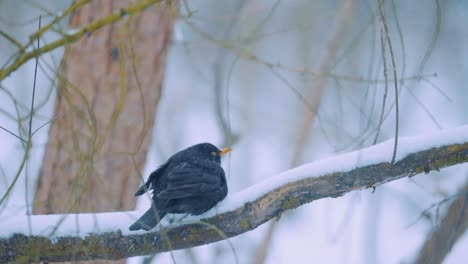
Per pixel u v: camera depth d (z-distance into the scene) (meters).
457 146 5.66
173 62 14.05
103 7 8.07
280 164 12.84
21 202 7.08
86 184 4.36
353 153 5.72
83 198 7.28
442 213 8.18
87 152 7.53
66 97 4.39
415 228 10.00
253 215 5.67
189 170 6.02
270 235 9.05
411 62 15.06
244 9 9.95
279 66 5.61
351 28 11.82
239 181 11.47
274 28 14.23
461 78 15.14
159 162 11.68
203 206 5.66
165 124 13.09
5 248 5.23
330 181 5.64
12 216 5.14
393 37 13.53
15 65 4.45
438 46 15.27
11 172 6.35
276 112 13.82
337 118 9.81
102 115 7.89
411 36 16.03
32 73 12.45
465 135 5.69
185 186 5.72
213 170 6.16
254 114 13.34
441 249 8.11
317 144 11.88
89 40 8.02
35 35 4.40
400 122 12.79
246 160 11.68
